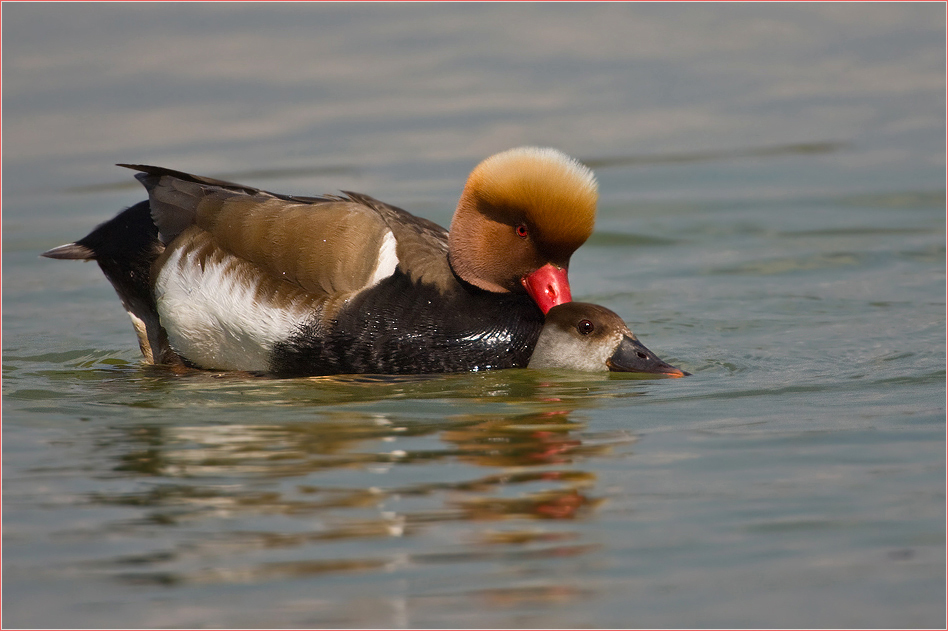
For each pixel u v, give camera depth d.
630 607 6.15
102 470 8.27
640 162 21.17
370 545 6.89
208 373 11.49
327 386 10.77
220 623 6.00
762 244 17.05
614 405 9.95
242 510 7.43
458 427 9.24
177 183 11.86
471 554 6.77
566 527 7.13
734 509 7.39
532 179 11.21
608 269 16.19
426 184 19.33
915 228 17.53
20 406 10.12
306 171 19.83
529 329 11.57
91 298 15.43
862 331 12.79
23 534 7.13
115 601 6.28
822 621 6.00
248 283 11.16
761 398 10.15
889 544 6.85
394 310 11.12
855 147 21.89
